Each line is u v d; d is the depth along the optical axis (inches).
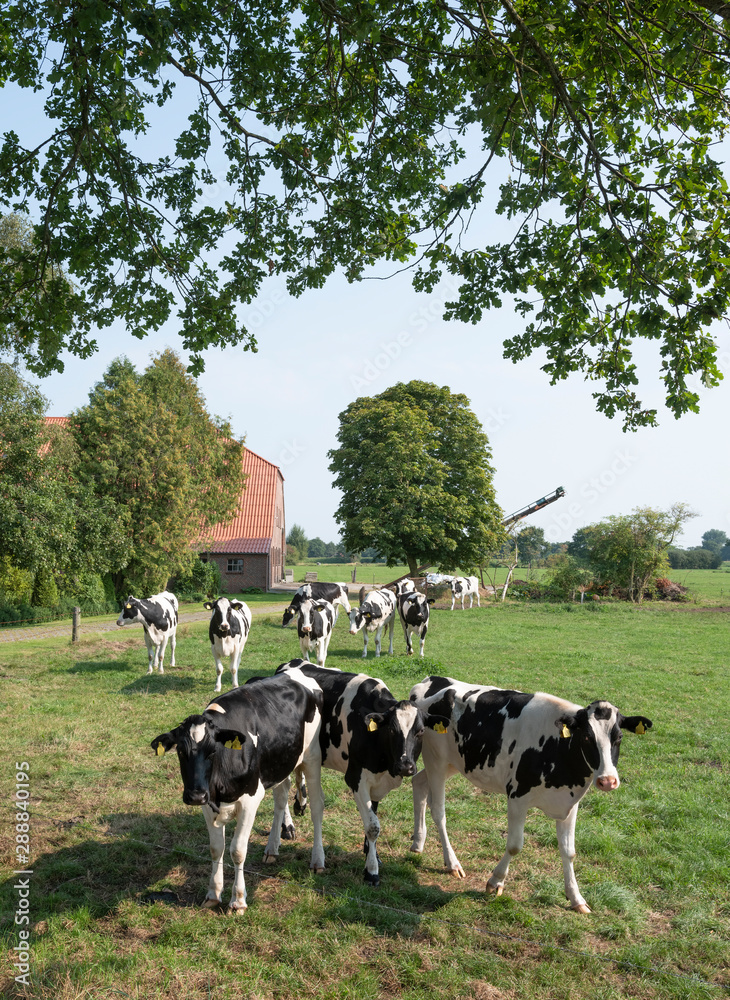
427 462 1435.8
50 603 1102.4
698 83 249.8
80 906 211.3
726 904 222.7
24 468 751.1
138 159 288.0
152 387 1437.0
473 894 226.1
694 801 308.8
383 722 225.9
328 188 306.3
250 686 236.8
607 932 205.2
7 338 315.9
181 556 1320.1
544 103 273.1
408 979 182.1
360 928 202.4
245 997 173.6
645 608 1387.8
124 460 1238.9
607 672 608.7
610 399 286.5
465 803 308.8
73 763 343.6
